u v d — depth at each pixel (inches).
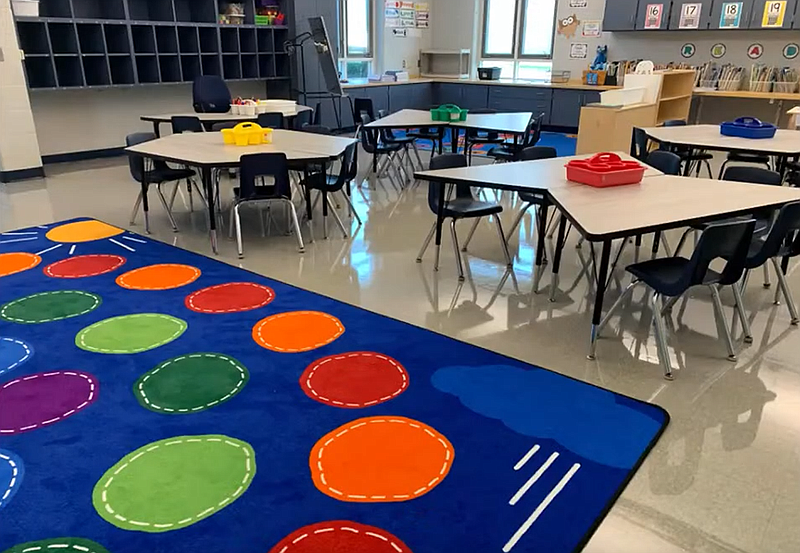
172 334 114.5
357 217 190.2
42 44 246.7
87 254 158.1
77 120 278.4
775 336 117.1
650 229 99.0
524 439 85.0
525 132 214.5
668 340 115.3
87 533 67.9
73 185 234.8
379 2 395.2
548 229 184.2
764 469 80.0
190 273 146.0
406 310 127.3
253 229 183.2
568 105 369.1
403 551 65.7
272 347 110.1
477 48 428.1
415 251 164.9
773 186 130.0
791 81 306.7
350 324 120.0
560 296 136.0
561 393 96.5
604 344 113.5
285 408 91.6
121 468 78.2
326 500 73.1
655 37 345.7
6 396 93.9
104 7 269.0
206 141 183.0
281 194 158.6
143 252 160.7
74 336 113.3
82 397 93.8
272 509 71.6
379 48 404.5
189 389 96.4
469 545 66.8
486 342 113.7
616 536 68.8
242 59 326.0
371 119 275.0
